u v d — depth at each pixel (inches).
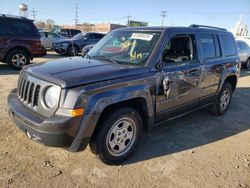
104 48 164.4
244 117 222.2
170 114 157.8
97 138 120.8
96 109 112.3
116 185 116.9
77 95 108.0
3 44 367.2
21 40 382.6
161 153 147.8
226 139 173.6
